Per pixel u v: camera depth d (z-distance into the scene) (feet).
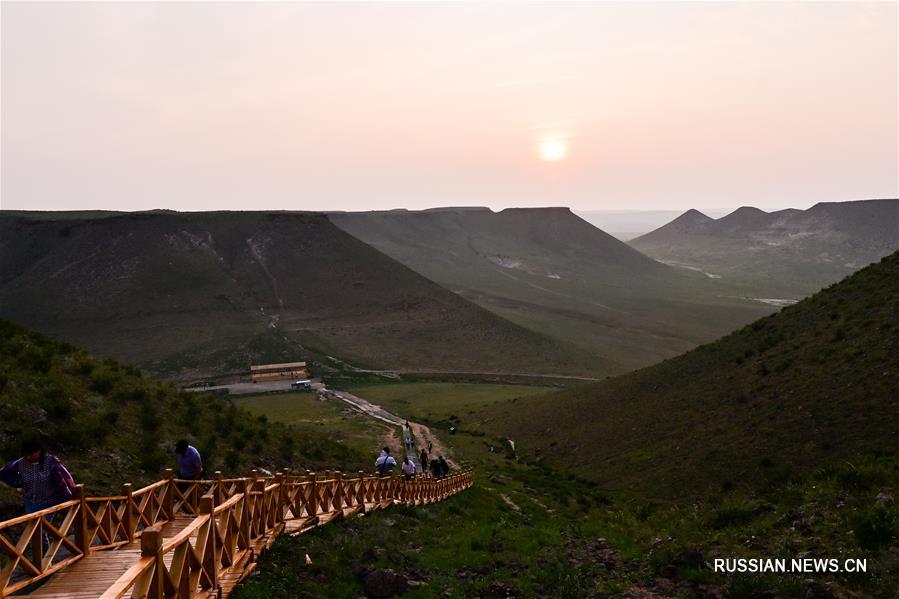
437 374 373.61
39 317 428.56
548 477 130.72
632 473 117.70
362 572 36.76
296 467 77.82
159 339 405.39
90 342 399.24
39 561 26.35
